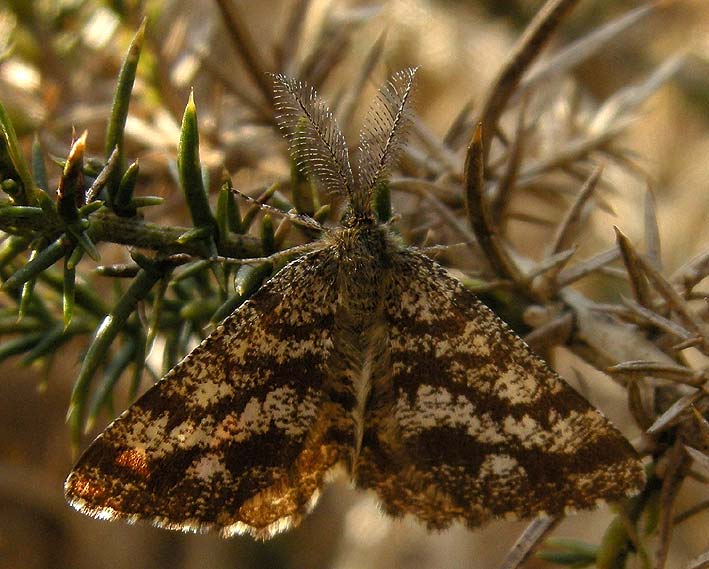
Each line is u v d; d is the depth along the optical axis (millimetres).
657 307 64
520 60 67
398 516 69
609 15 97
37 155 62
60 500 112
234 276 65
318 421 70
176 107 75
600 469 65
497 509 67
